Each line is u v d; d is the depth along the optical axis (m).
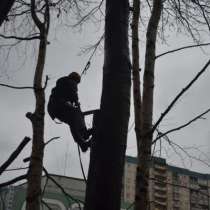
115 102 2.81
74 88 4.72
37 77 7.84
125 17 3.08
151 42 5.47
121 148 2.71
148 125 4.93
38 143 7.25
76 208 15.08
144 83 5.26
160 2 5.75
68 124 4.41
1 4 1.89
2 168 1.88
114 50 2.95
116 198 2.57
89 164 2.71
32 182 7.00
